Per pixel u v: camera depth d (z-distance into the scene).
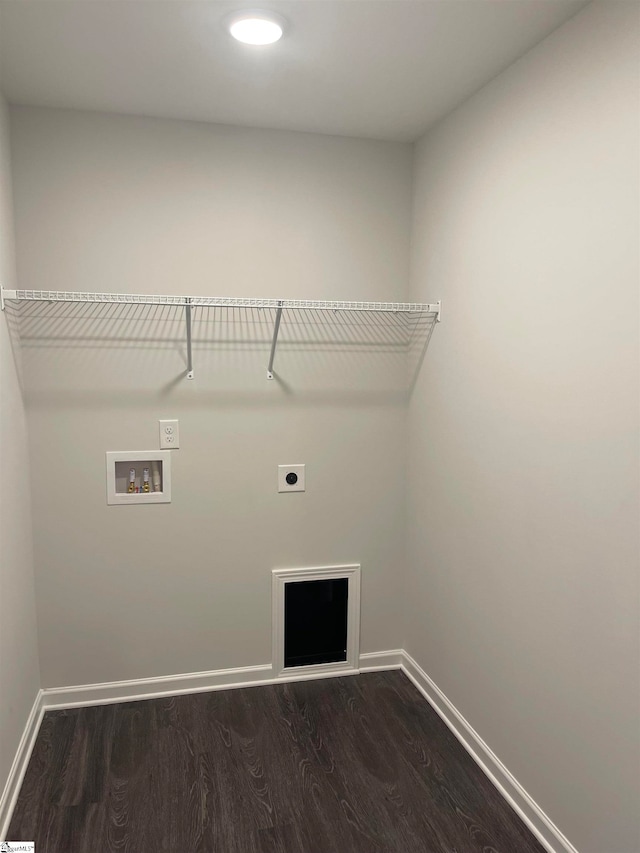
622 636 1.53
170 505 2.60
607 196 1.54
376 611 2.91
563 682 1.75
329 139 2.61
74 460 2.48
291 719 2.49
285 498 2.73
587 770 1.66
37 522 2.46
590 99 1.59
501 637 2.07
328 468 2.76
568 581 1.72
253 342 2.62
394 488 2.86
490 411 2.12
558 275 1.74
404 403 2.83
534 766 1.90
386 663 2.95
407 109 2.33
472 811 1.98
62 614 2.53
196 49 1.86
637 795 1.49
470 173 2.22
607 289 1.55
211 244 2.53
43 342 2.40
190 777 2.12
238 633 2.74
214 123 2.48
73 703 2.57
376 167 2.68
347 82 2.10
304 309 2.65
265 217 2.58
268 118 2.43
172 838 1.85
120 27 1.73
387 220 2.72
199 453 2.60
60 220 2.38
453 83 2.09
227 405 2.61
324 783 2.10
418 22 1.69
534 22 1.69
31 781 2.09
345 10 1.63
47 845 1.82
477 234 2.18
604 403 1.57
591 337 1.61
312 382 2.70
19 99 2.25
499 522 2.07
